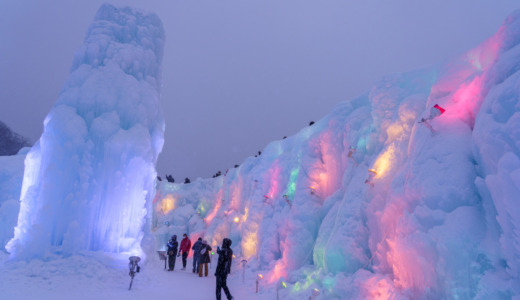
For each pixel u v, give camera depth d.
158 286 7.75
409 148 4.92
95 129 8.68
